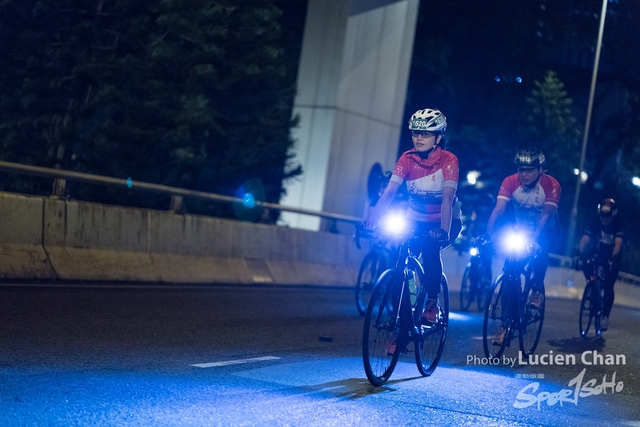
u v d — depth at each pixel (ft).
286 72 125.70
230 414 33.88
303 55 123.24
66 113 114.32
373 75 125.08
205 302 67.92
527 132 244.22
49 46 112.47
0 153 110.01
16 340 44.11
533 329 59.82
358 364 48.39
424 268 44.91
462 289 91.66
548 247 57.57
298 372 44.11
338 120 120.98
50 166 108.47
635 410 42.96
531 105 244.01
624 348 70.59
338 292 92.99
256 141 120.57
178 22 111.65
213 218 84.89
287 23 151.64
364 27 122.42
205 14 112.98
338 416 35.22
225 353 47.42
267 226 92.38
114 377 38.34
